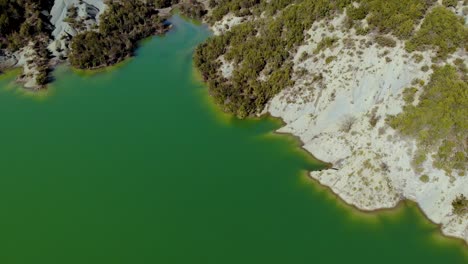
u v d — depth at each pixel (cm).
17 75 9562
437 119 5919
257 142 7262
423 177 5834
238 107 7756
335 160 6581
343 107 6975
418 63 6519
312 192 6250
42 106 8650
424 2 7094
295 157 6862
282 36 8475
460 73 6234
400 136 6097
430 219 5706
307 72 7731
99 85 9206
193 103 8369
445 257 5375
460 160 5691
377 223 5753
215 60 9131
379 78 6781
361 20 7556
